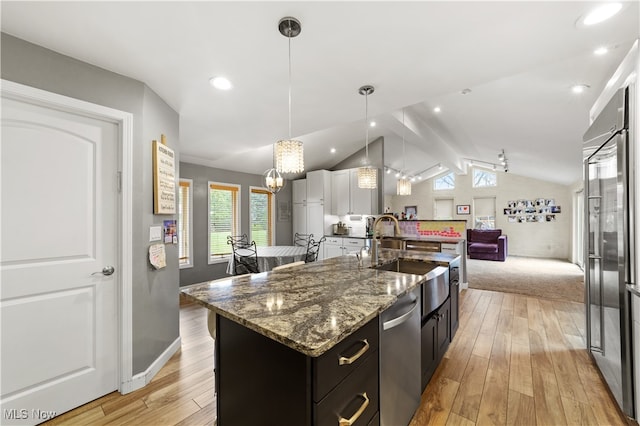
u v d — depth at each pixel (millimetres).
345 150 6004
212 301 1251
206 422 1615
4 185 1520
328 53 1720
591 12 1348
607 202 1865
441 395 1832
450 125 4582
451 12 1359
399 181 4648
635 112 1594
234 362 1182
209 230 5172
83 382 1754
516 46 1649
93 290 1803
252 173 5914
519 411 1684
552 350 2438
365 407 1124
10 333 1528
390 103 2498
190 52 1692
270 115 2758
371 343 1175
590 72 2172
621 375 1655
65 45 1600
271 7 1320
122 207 1892
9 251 1529
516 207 8781
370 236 5727
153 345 2131
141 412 1695
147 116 2084
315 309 1135
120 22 1416
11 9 1313
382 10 1344
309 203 6445
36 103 1603
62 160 1699
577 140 3850
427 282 1825
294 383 943
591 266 2180
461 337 2707
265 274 1819
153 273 2145
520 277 5496
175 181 2514
